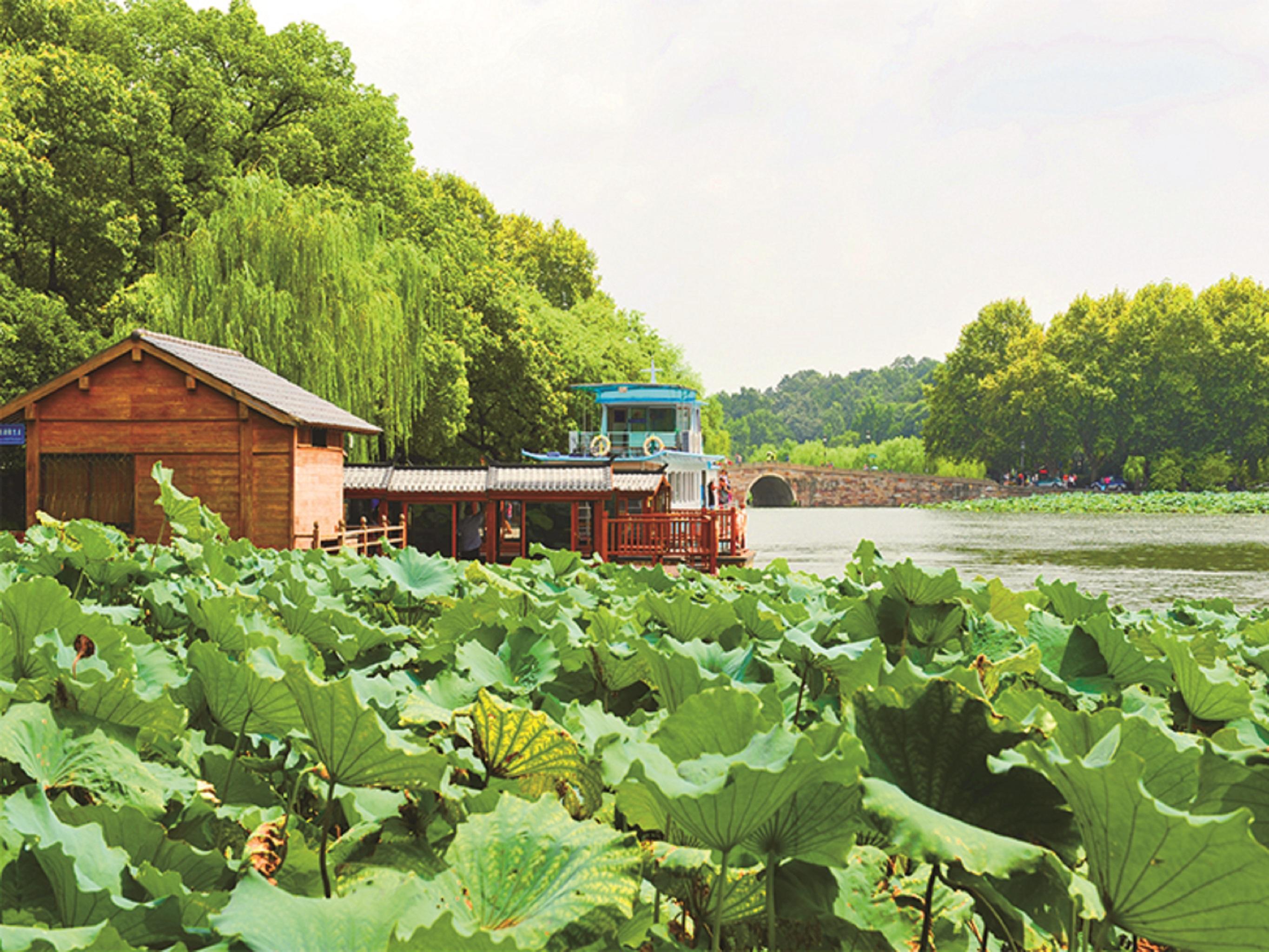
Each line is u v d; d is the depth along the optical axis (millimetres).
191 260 23469
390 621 4082
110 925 976
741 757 1183
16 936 916
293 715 1904
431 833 1605
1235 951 962
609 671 2555
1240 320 96625
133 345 16844
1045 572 29703
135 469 16984
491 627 2684
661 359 58344
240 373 18516
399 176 34531
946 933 1371
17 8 25969
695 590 4965
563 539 25641
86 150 25672
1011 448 111750
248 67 31031
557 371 44656
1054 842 1170
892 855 1627
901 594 3125
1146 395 99188
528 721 1660
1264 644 3406
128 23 29281
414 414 32219
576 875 1192
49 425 17016
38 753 1525
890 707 1312
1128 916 1032
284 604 2961
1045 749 1139
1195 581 27109
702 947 1351
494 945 941
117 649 2158
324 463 18781
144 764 1654
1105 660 2877
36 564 3896
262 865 1438
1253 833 1339
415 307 28469
